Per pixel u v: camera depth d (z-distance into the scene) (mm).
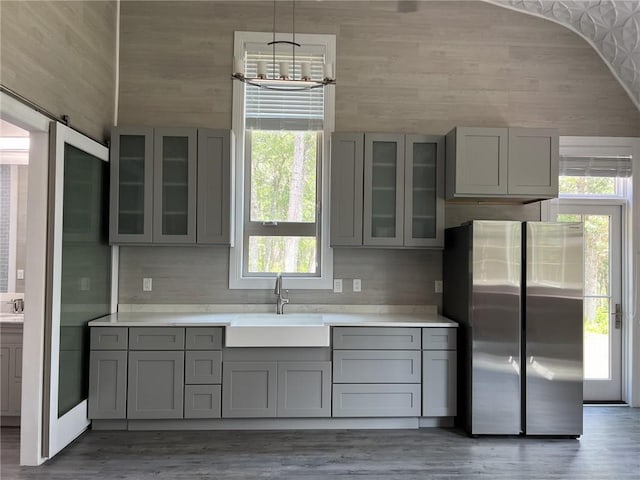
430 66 4223
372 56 4191
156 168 3742
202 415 3500
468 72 4238
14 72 2545
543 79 4270
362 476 2867
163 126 4086
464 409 3605
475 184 3721
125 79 4078
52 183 2938
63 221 3078
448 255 4023
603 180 4395
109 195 3771
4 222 4246
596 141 4266
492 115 4246
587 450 3295
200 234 3775
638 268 4305
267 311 4098
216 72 4125
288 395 3539
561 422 3479
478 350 3473
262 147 4211
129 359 3467
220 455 3145
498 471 2953
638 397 4262
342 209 3852
